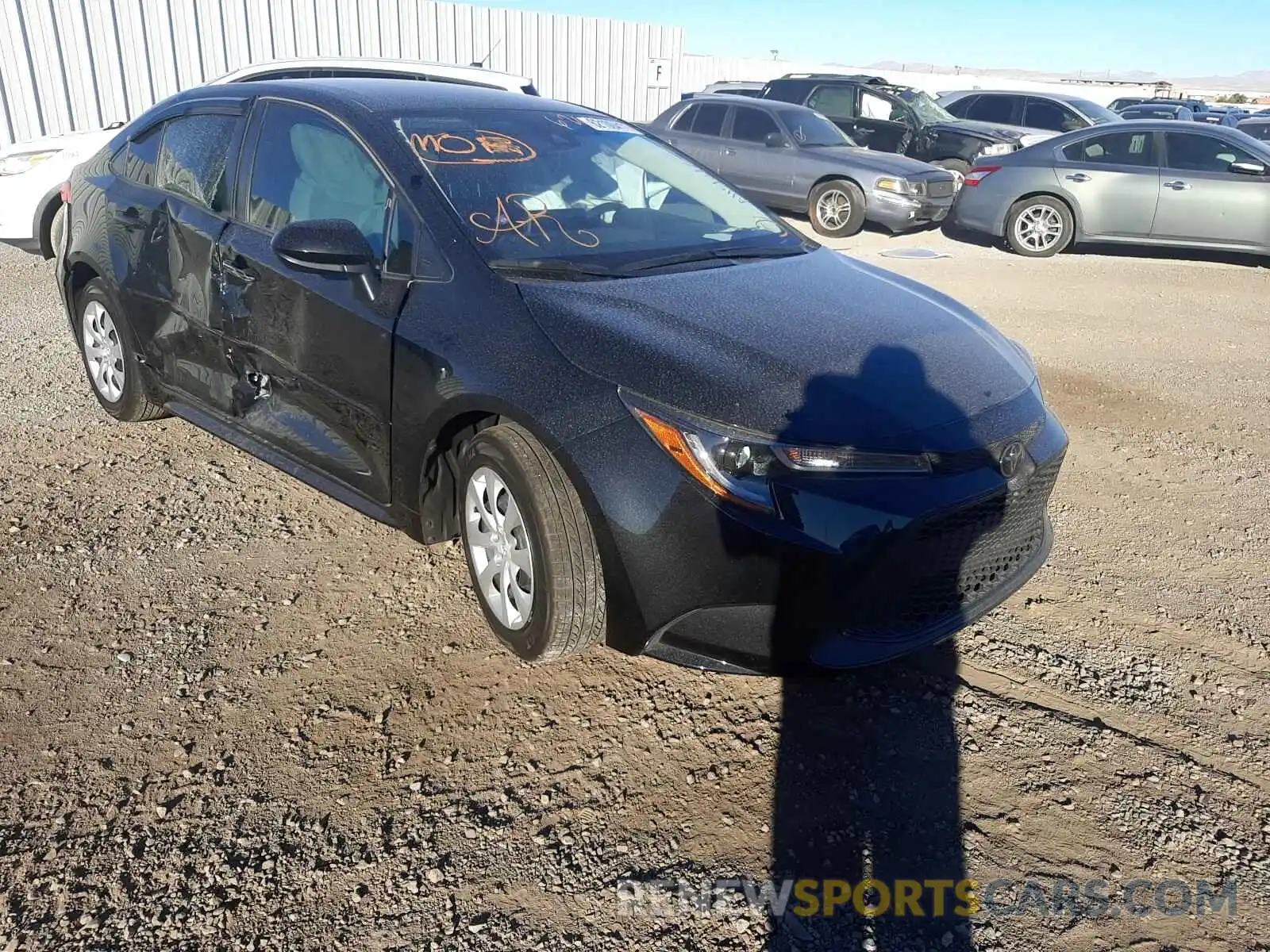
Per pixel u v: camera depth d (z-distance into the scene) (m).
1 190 7.75
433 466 3.14
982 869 2.40
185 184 4.07
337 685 2.93
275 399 3.66
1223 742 2.90
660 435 2.56
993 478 2.72
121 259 4.28
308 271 3.13
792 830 2.48
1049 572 3.83
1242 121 21.12
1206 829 2.56
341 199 3.44
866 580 2.56
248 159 3.78
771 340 2.87
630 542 2.57
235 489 4.16
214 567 3.53
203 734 2.70
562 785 2.59
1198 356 7.10
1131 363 6.87
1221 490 4.69
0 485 4.05
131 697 2.83
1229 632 3.47
